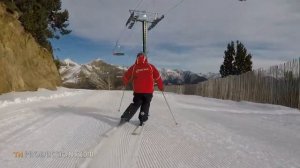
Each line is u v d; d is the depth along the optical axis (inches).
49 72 663.8
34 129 180.2
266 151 148.2
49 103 324.8
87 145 149.0
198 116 259.1
